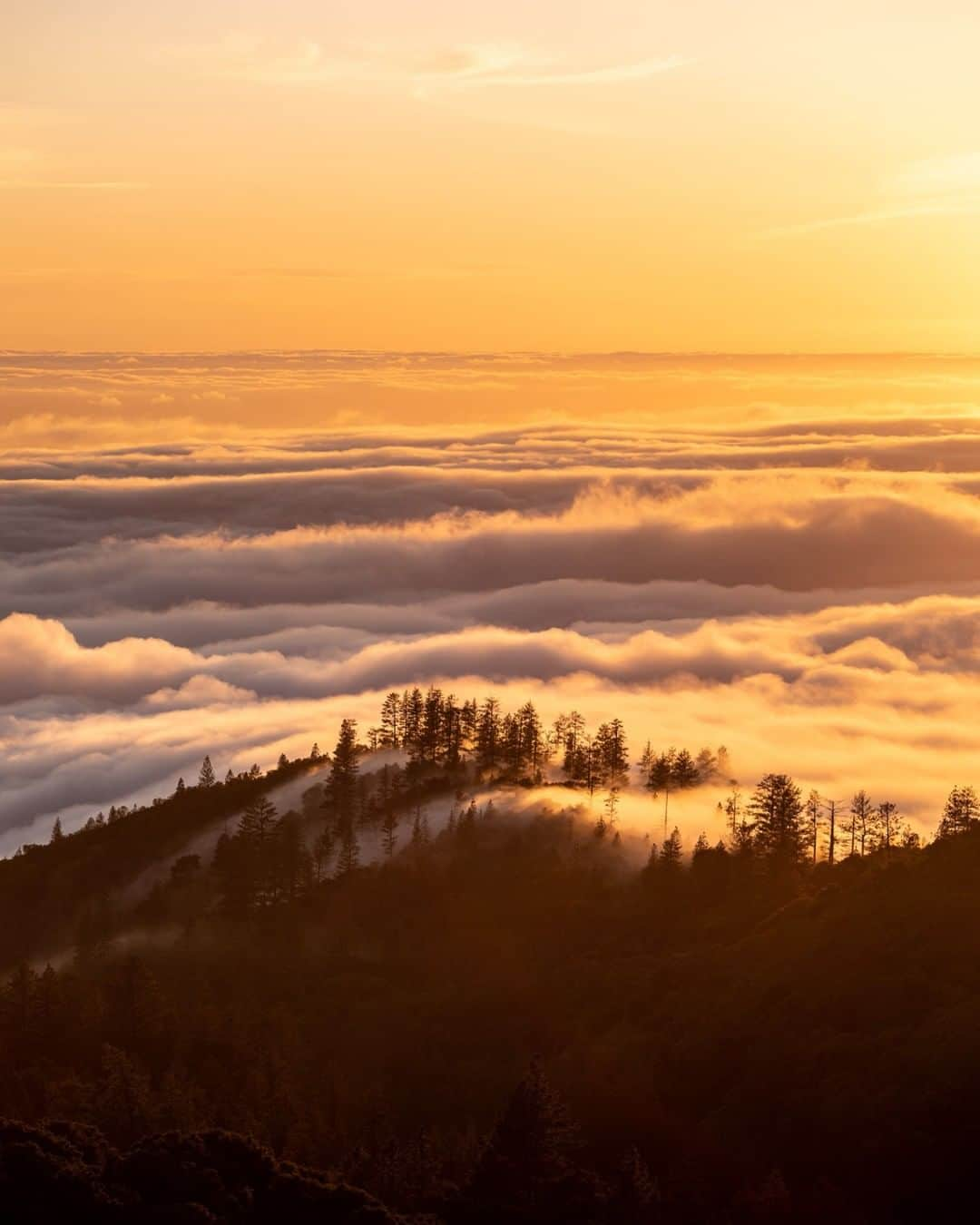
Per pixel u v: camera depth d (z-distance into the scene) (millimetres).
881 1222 63125
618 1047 88812
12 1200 57062
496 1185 64688
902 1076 72312
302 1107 86812
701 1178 68875
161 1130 81312
